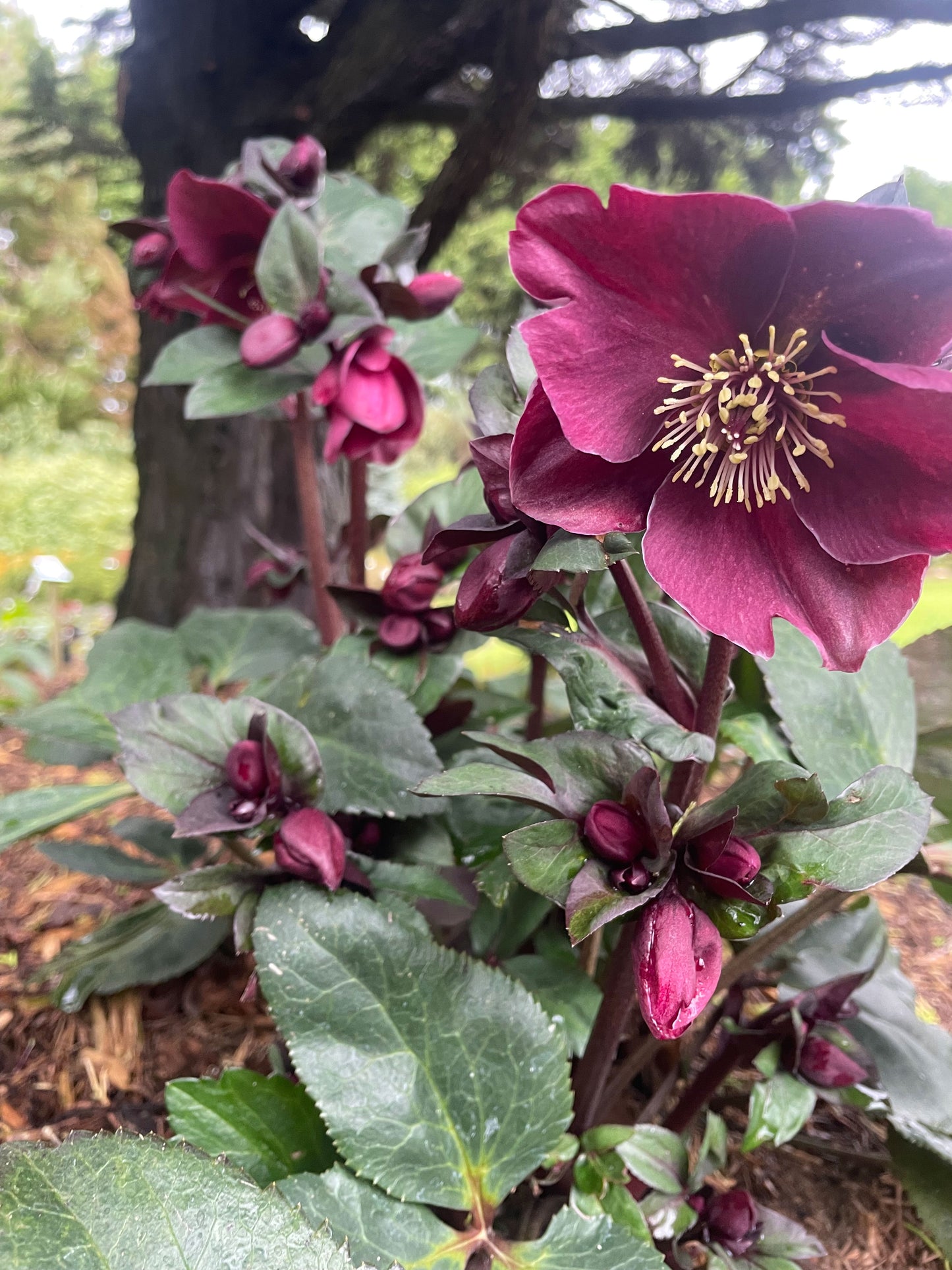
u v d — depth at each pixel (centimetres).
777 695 26
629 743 20
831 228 15
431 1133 23
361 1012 24
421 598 30
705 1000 18
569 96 77
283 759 25
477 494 35
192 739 26
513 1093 24
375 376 30
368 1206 22
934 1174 28
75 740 38
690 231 15
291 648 44
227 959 40
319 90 73
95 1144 19
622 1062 32
